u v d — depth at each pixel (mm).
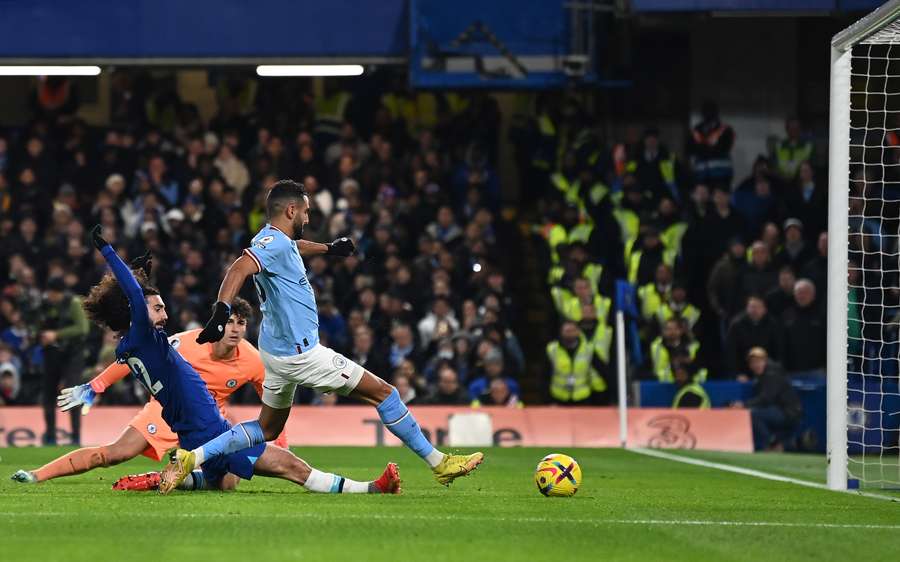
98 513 22359
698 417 54062
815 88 69875
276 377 25406
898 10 30047
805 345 56844
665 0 61094
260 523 21094
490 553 18281
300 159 64625
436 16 63094
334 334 57281
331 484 27188
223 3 63406
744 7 60906
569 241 61344
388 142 67188
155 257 60312
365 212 61250
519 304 67562
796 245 60594
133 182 66000
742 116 70188
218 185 62938
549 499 26781
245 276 24359
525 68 63406
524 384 65812
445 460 26453
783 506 26578
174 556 17547
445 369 54719
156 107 68625
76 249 60531
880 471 40500
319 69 63750
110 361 55156
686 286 61344
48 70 63844
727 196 62500
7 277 61719
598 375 56688
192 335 30594
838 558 18859
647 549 19219
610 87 64312
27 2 63188
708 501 27453
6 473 34062
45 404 51656
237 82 68812
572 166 64312
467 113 67250
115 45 63375
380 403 25984
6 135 72000
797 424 53656
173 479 25391
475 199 63969
